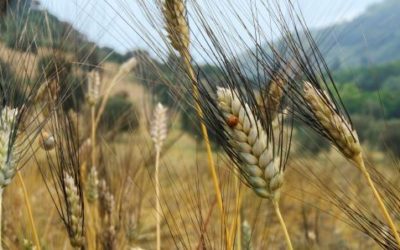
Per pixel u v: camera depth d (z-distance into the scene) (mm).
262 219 770
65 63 526
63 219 521
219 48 439
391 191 513
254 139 430
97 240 669
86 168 735
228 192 511
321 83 456
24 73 470
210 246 494
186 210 528
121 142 801
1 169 440
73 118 551
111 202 698
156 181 611
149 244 769
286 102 465
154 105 778
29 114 480
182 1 476
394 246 484
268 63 447
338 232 989
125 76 766
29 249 534
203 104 444
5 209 737
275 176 430
